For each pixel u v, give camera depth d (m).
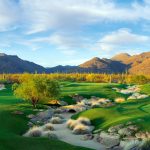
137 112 57.41
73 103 89.69
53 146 36.38
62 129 53.00
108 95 103.38
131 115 55.00
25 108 68.19
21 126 52.97
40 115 63.06
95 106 80.19
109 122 52.12
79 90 110.81
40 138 39.91
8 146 34.72
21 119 57.41
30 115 61.41
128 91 115.88
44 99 74.19
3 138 37.53
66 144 37.91
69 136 48.16
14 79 176.00
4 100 83.12
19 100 83.12
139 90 117.00
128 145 39.66
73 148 36.38
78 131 49.59
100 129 49.34
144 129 45.09
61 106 81.19
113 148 41.50
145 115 53.66
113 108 62.22
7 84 144.25
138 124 46.88
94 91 108.62
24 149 34.41
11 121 53.91
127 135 44.19
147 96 96.50
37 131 47.06
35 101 73.12
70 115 68.94
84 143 44.28
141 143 39.06
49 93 73.69
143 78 177.12
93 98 96.31
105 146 42.84
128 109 61.12
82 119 54.44
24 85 73.38
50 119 60.16
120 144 41.97
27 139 38.25
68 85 129.38
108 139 44.16
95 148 41.88
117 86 131.75
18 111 62.66
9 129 49.34
